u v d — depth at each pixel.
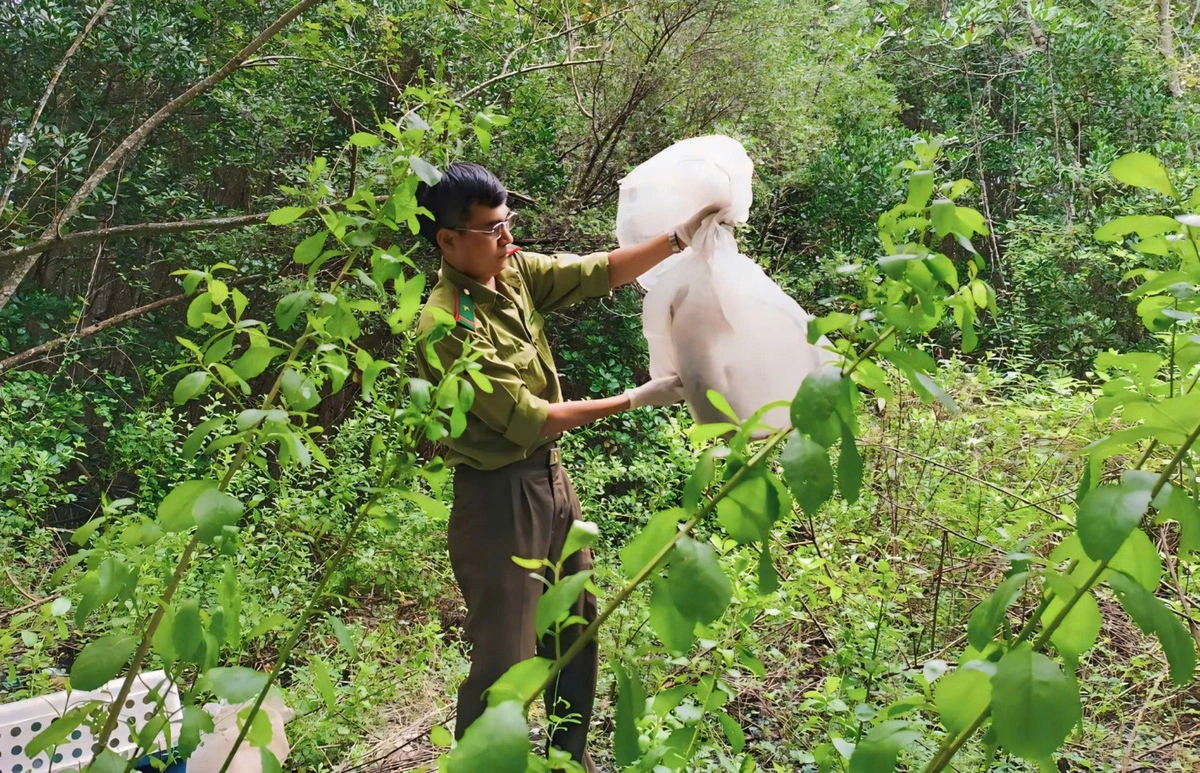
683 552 0.76
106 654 0.92
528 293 2.17
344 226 1.07
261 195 7.12
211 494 0.91
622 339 6.30
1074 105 8.70
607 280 2.14
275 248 6.11
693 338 1.96
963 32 8.49
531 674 0.78
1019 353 6.62
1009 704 0.66
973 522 3.18
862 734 1.57
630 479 4.57
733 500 0.79
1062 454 3.46
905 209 0.88
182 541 2.98
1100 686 2.60
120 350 6.53
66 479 6.50
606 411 1.99
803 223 7.63
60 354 5.89
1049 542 2.89
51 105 6.57
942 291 0.86
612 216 5.99
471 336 1.86
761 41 6.25
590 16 6.00
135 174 6.66
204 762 1.70
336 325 1.06
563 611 0.76
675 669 2.50
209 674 0.89
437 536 3.85
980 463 3.51
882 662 2.38
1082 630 0.75
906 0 8.91
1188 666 0.68
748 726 2.52
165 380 6.30
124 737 1.88
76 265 7.09
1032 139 8.63
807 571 2.59
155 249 7.05
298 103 6.39
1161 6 9.52
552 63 5.57
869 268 0.88
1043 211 8.09
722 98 6.37
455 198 1.89
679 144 2.14
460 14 5.98
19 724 1.83
